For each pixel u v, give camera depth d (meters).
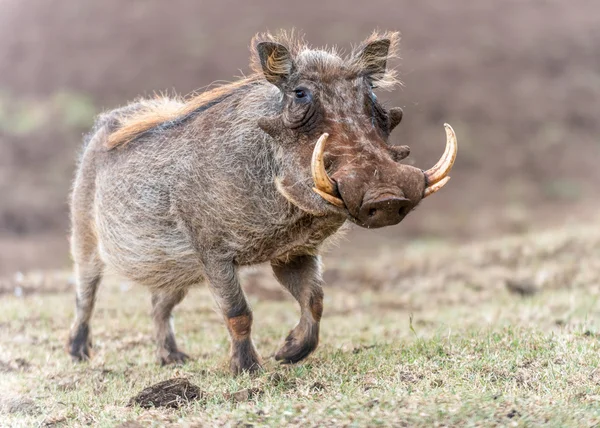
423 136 83.69
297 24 97.50
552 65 99.06
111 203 24.28
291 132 19.75
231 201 21.27
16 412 20.33
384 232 65.81
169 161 22.66
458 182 78.62
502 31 104.50
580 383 18.59
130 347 27.75
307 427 15.91
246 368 21.66
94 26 96.94
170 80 87.31
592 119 90.31
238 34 95.50
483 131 86.25
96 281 26.80
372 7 103.88
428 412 15.95
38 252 59.78
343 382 19.58
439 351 22.06
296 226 21.05
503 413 15.96
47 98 85.12
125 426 17.20
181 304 34.06
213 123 22.02
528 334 23.61
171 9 100.75
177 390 19.70
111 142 24.72
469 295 37.09
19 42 93.88
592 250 42.50
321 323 31.53
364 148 18.72
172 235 22.72
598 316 28.56
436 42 100.00
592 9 111.88
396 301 36.91
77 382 23.08
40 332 29.28
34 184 71.69
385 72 21.34
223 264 21.80
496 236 63.44
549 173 80.50
